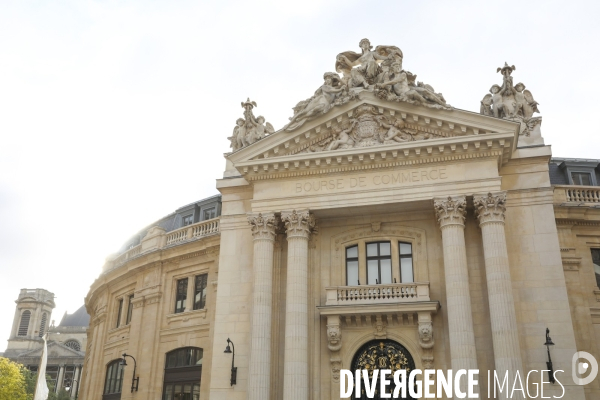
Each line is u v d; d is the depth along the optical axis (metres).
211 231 36.81
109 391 40.28
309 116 28.98
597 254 30.31
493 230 25.45
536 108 28.95
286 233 28.89
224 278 29.84
